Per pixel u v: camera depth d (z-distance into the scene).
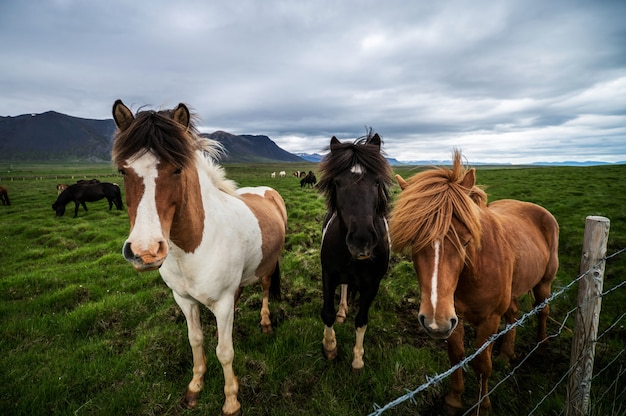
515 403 2.72
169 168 1.80
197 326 2.75
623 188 14.32
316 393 2.76
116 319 4.02
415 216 2.05
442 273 1.97
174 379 2.98
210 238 2.40
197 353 2.77
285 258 6.08
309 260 5.81
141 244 1.61
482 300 2.32
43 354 3.24
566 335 3.64
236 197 3.20
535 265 2.92
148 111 1.90
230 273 2.58
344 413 2.54
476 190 2.63
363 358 3.21
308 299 4.53
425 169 2.72
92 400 2.65
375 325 3.80
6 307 4.30
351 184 2.68
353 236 2.52
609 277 5.08
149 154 1.75
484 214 2.46
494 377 3.02
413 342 3.55
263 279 3.84
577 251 6.44
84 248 7.34
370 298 3.10
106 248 7.40
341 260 2.97
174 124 1.88
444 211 2.02
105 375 2.92
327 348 3.21
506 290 2.38
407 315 4.16
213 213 2.51
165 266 2.44
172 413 2.61
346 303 4.13
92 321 3.95
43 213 13.78
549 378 3.04
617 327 3.66
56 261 6.79
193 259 2.32
